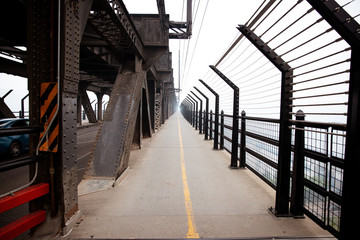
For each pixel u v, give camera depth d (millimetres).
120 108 5547
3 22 5844
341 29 1841
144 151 8234
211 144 10109
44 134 2494
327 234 2666
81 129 19922
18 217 3314
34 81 2582
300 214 3115
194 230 2756
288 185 3127
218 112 9070
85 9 3031
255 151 5066
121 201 3684
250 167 5355
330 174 2477
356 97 1807
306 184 2943
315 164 2791
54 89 2502
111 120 5332
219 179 4938
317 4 1919
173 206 3494
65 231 2621
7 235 2139
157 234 2658
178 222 2969
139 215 3172
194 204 3578
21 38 7180
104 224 2896
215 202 3666
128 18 5211
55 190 2631
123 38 5445
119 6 4520
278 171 3199
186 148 8930
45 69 2582
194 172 5492
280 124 3225
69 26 2623
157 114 16375
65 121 2627
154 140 11250
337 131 2391
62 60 2529
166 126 20938
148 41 8156
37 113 2582
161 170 5660
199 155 7578
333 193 2441
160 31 8172
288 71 3158
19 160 2191
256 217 3131
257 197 3895
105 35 5246
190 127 20172
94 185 4289
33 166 2639
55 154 2617
